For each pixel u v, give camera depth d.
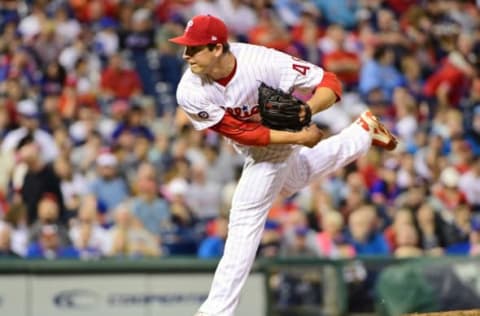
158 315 37.72
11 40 52.00
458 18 66.75
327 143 23.81
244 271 22.44
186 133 47.91
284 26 61.56
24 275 35.91
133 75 53.03
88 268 36.84
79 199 42.03
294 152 22.75
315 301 40.22
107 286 37.06
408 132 55.19
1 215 41.28
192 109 21.75
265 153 22.36
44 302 36.12
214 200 45.28
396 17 65.50
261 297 39.34
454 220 48.16
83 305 36.72
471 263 41.12
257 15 60.91
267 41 58.62
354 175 45.94
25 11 54.62
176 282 38.09
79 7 55.62
